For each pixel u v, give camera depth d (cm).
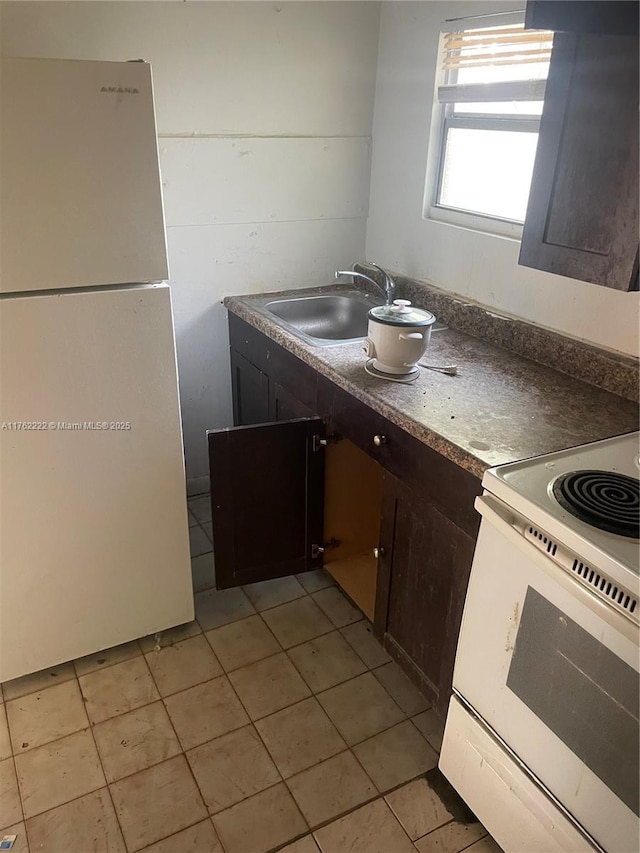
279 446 190
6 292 140
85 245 143
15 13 184
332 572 219
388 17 226
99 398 158
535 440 138
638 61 107
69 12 190
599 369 168
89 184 138
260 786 157
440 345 200
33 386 149
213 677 188
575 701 109
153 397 165
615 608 97
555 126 125
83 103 131
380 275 254
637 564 96
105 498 171
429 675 165
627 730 100
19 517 161
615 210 118
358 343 197
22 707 177
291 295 250
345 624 209
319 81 229
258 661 194
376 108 243
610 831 109
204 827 148
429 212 229
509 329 194
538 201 133
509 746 128
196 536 252
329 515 212
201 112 216
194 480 275
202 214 230
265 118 226
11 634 174
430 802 154
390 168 241
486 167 204
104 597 183
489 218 202
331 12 221
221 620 210
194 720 174
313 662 194
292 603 218
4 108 125
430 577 156
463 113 207
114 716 175
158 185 145
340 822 149
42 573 171
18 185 132
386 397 159
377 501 217
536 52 176
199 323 247
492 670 128
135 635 194
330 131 239
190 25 204
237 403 260
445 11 201
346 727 173
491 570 123
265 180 235
